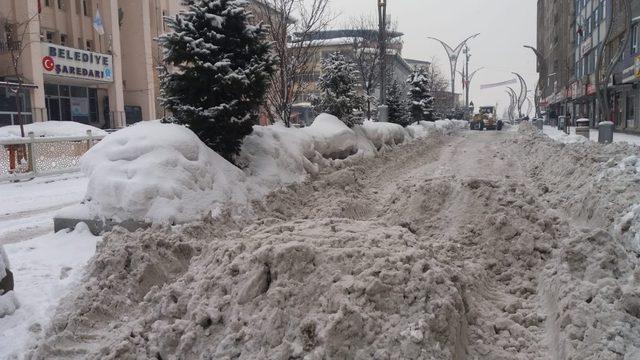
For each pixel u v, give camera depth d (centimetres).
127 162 744
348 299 366
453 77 5028
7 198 1196
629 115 3200
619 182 737
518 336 420
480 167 1555
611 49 3316
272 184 971
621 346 360
